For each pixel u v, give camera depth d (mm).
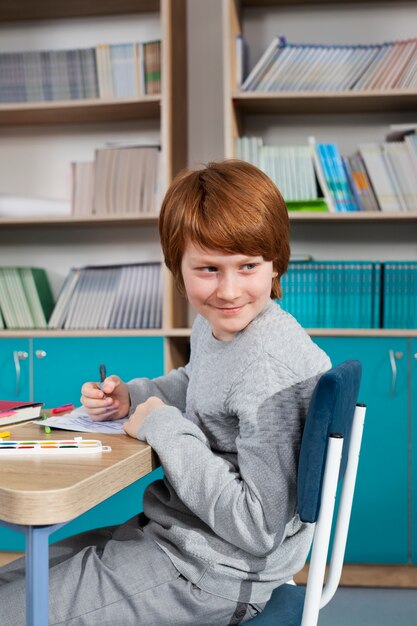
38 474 851
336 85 2588
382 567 2498
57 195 2996
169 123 2561
